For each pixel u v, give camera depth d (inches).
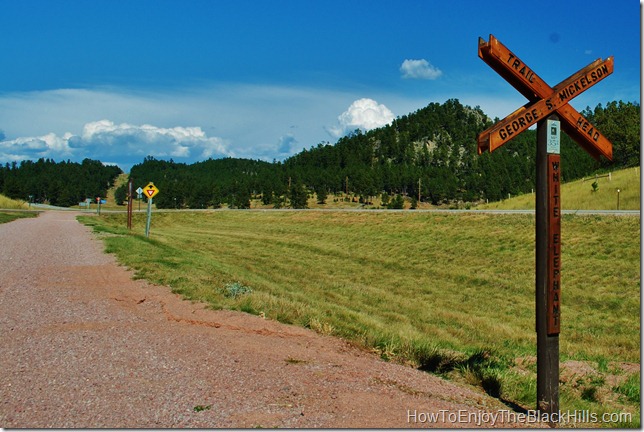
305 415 172.6
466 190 5743.1
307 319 353.7
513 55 194.7
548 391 202.4
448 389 229.0
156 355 240.1
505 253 1175.0
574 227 1269.7
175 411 172.2
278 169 7696.9
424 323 569.6
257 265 1101.1
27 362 225.3
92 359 231.3
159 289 432.8
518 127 195.8
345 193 6097.4
